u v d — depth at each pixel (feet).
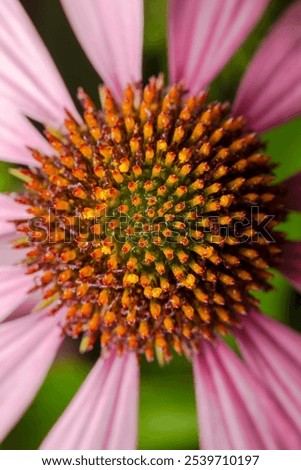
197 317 0.38
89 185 0.37
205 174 0.37
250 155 0.39
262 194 0.38
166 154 0.37
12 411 0.39
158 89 0.39
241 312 0.38
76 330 0.39
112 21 0.39
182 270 0.37
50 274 0.39
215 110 0.39
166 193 0.37
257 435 0.39
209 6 0.39
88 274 0.37
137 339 0.38
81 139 0.38
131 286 0.37
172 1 0.39
